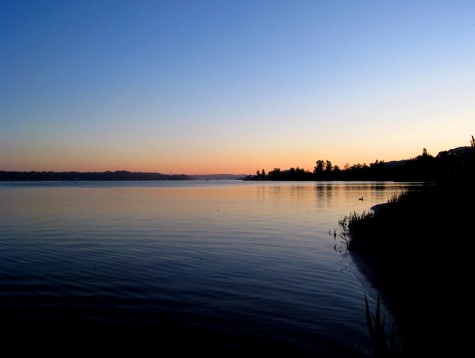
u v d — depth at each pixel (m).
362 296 14.06
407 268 16.39
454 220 16.00
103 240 26.62
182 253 22.09
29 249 23.41
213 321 11.70
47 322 11.62
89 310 12.62
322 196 82.88
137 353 9.74
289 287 15.27
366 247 23.11
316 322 11.59
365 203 62.16
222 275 17.11
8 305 13.09
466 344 9.04
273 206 57.66
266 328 11.18
